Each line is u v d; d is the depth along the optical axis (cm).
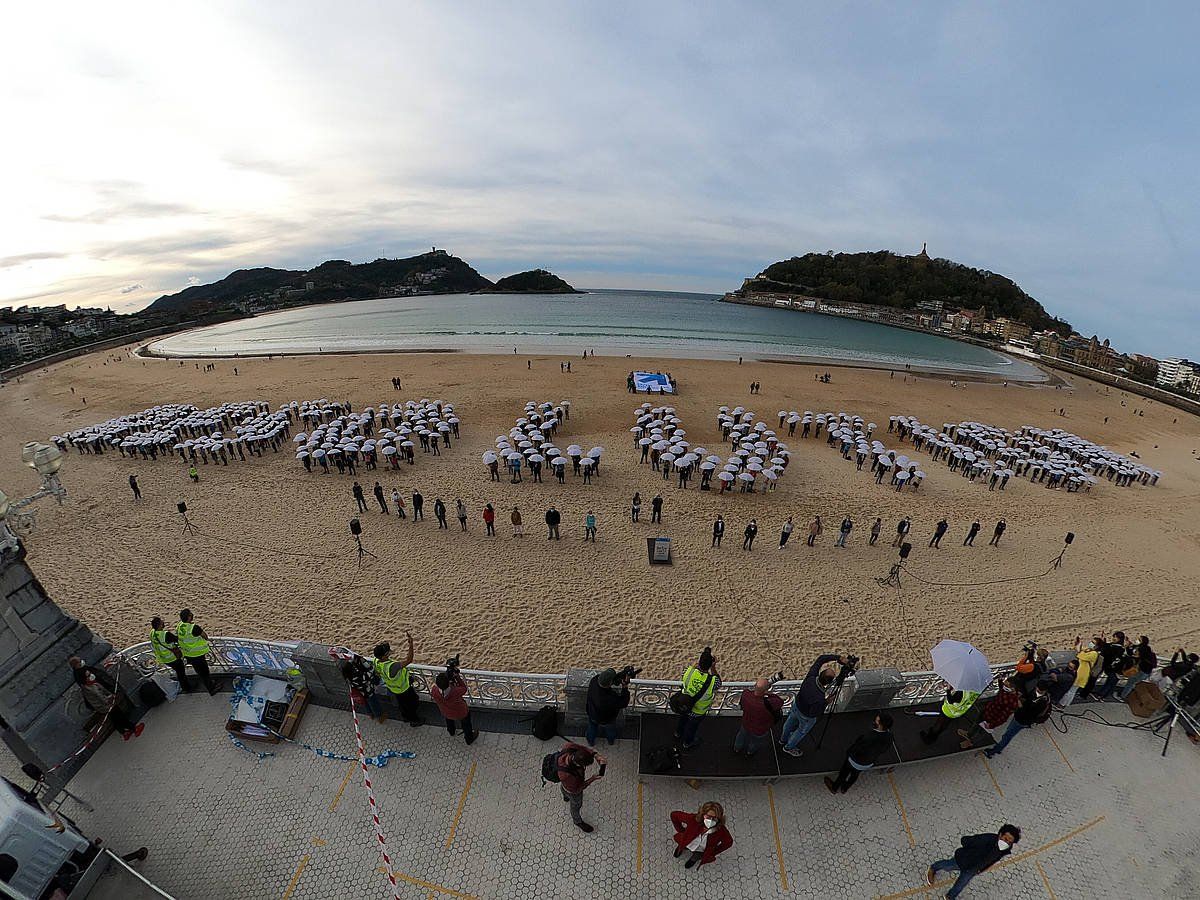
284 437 3409
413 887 630
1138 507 2920
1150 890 657
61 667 760
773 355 8200
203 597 1762
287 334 11212
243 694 831
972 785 764
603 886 632
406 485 2722
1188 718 845
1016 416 5188
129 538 2153
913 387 6191
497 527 2281
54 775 730
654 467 3042
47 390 5606
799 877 648
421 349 7800
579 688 770
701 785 745
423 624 1634
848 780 720
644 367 6281
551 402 4447
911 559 2153
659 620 1689
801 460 3322
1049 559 2228
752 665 1515
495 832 683
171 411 4059
